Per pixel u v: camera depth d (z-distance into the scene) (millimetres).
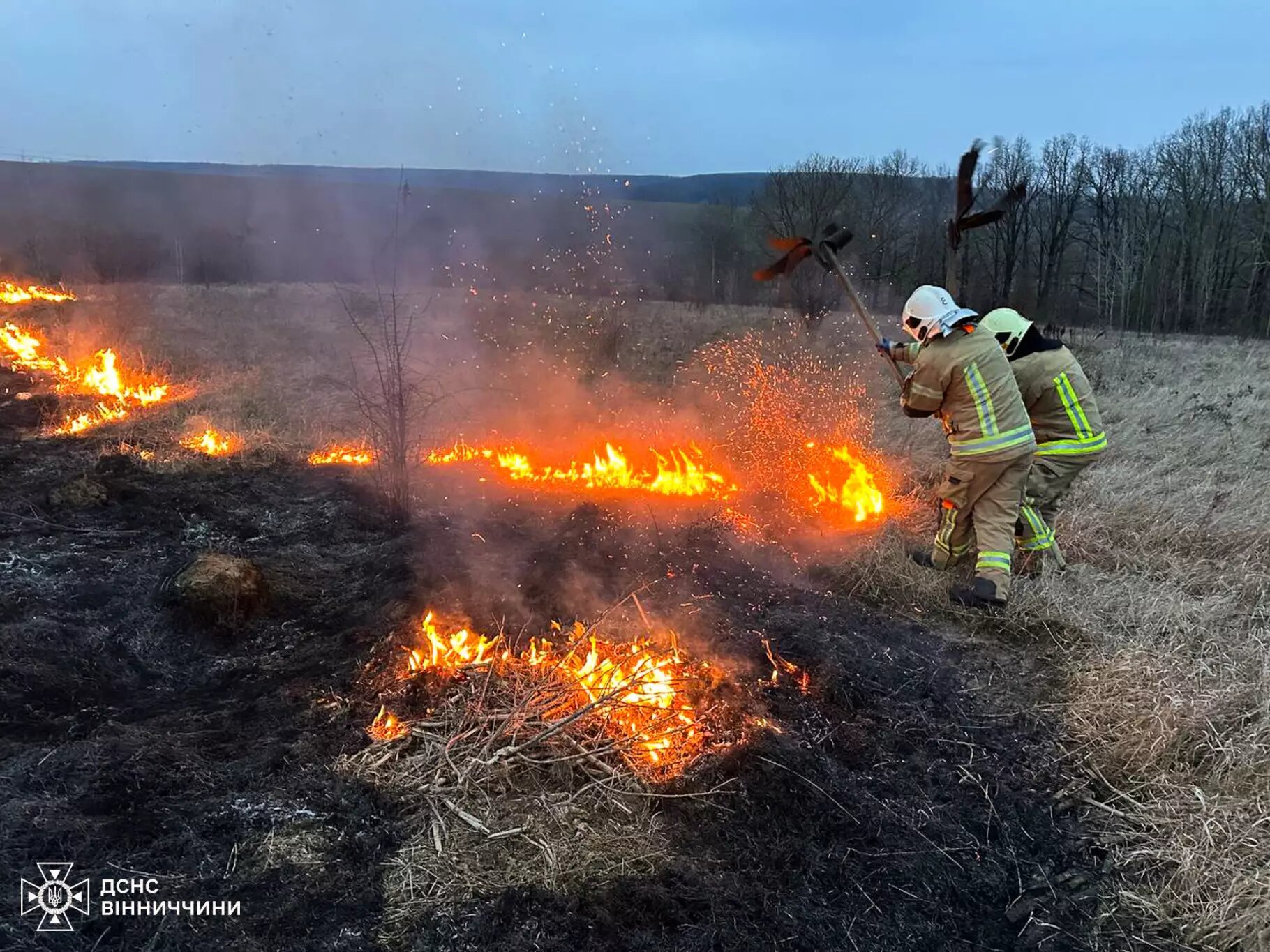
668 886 2598
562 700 3311
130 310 14438
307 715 3414
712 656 3850
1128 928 2594
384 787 2928
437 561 4801
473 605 4172
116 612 4262
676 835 2822
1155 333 30531
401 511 5688
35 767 2965
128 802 2824
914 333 4281
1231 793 2994
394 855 2650
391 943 2342
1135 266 34688
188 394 9523
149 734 3213
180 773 2986
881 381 11586
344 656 3908
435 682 3457
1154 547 5227
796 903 2605
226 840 2680
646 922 2465
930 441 7945
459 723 3205
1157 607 4371
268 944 2316
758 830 2875
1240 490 5992
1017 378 4625
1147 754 3230
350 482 6434
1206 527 5324
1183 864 2703
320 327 14820
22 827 2641
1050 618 4336
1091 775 3248
